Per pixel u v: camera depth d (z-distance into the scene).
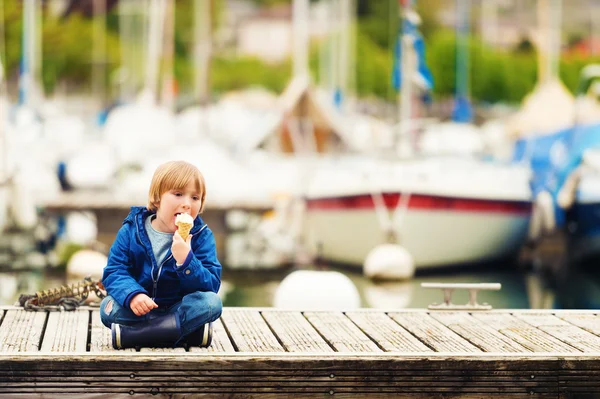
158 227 4.93
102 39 47.28
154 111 20.41
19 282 12.88
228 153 18.45
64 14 53.84
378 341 5.40
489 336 5.60
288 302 8.86
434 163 14.50
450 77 50.34
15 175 16.19
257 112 22.59
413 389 4.90
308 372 4.83
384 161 14.48
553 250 16.59
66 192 18.45
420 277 14.20
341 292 8.88
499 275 14.61
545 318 6.22
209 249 4.97
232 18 78.06
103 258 13.10
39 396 4.69
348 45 39.72
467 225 14.39
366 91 51.91
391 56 54.00
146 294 4.77
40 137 20.47
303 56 20.83
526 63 54.66
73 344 5.11
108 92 49.47
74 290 6.68
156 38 23.48
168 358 4.75
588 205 15.67
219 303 4.96
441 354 4.93
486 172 14.57
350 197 14.41
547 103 22.78
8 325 5.67
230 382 4.79
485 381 4.94
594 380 4.98
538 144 18.34
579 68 55.25
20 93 24.52
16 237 16.17
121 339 4.94
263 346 5.20
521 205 14.88
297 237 16.33
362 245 14.49
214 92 56.59
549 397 4.96
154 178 4.89
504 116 34.06
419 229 13.98
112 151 18.89
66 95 51.03
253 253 16.56
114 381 4.73
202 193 4.94
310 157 18.61
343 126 19.59
